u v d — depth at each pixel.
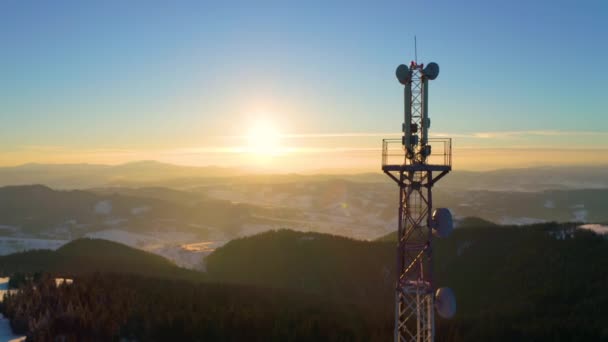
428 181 32.34
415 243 33.03
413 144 32.34
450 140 32.12
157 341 50.91
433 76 32.12
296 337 58.66
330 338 59.88
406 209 32.88
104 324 48.66
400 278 32.91
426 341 34.28
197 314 56.94
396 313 32.97
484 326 73.75
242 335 55.69
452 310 31.88
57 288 55.91
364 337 64.00
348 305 89.62
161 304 58.34
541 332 69.50
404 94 32.88
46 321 46.03
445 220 32.00
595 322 72.38
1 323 48.31
